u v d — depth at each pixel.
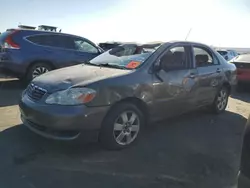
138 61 4.36
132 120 4.03
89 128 3.58
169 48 4.71
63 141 3.70
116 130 3.86
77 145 4.01
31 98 3.87
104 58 4.97
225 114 6.23
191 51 5.18
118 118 3.86
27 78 7.99
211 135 4.79
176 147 4.18
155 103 4.31
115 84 3.79
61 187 2.98
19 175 3.17
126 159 3.70
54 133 3.57
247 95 9.09
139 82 4.05
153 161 3.69
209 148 4.21
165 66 4.56
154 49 4.58
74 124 3.47
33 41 8.02
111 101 3.72
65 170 3.33
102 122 3.70
